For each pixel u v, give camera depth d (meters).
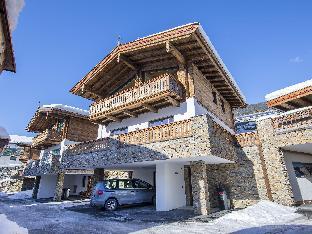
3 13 2.70
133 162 12.77
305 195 13.55
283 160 12.84
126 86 19.11
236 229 7.80
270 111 28.11
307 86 14.32
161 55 15.95
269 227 7.89
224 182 13.91
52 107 24.23
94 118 17.75
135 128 16.34
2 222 2.51
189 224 8.77
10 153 46.62
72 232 7.74
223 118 18.84
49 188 25.52
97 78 19.08
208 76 16.55
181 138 11.02
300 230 7.12
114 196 13.04
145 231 7.70
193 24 12.17
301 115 12.39
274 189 12.60
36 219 10.54
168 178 13.01
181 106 14.05
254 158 13.38
